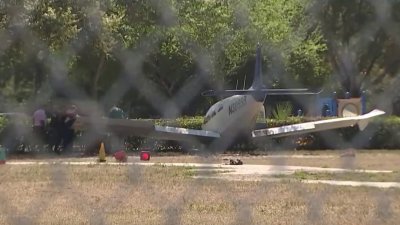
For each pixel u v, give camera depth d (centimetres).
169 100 2688
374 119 4806
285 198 3875
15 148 4228
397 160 4975
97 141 4516
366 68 2598
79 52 2534
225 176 5134
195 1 2612
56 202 3506
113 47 2572
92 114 2883
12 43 2391
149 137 6819
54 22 2817
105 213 3356
